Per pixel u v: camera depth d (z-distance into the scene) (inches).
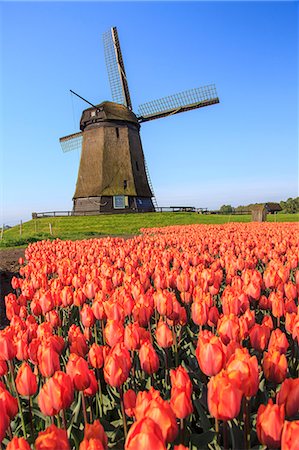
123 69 2220.7
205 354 112.0
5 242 1037.8
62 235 1375.5
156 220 2042.3
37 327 172.9
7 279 539.8
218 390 93.4
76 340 145.6
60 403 105.6
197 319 168.1
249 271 248.5
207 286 234.7
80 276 266.4
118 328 147.6
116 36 2185.0
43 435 79.5
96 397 147.8
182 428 102.0
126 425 129.3
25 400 152.3
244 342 185.3
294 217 2456.9
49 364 126.4
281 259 347.3
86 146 2204.7
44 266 334.0
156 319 208.8
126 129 2186.3
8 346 147.3
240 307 178.9
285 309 183.2
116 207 2159.2
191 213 2331.4
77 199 2251.5
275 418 85.2
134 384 149.4
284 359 115.9
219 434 124.1
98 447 80.6
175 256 358.0
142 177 2274.9
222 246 418.0
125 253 403.9
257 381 101.8
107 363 116.8
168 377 157.9
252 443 122.2
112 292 232.4
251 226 942.4
